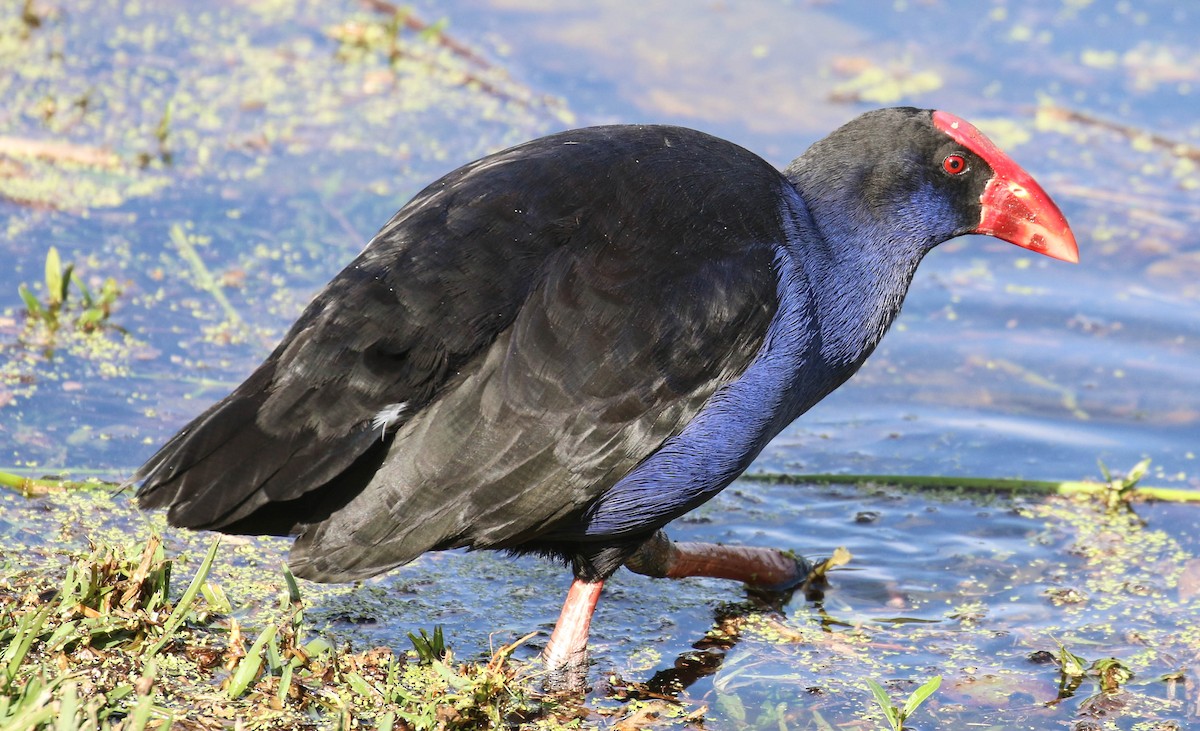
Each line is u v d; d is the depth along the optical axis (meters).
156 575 7.60
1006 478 10.47
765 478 10.57
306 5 17.33
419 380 7.03
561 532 7.78
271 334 11.20
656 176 7.68
